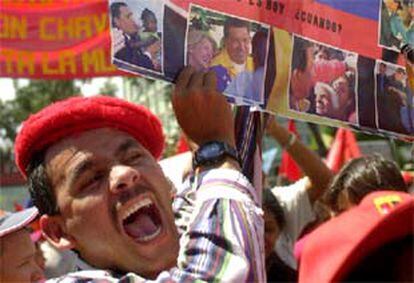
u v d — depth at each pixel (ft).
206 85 6.10
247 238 5.57
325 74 7.14
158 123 6.21
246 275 5.42
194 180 6.19
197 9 6.23
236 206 5.70
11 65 12.70
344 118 7.26
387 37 7.61
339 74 7.25
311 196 12.71
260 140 7.04
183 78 6.10
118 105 5.89
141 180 5.72
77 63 12.84
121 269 5.72
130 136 5.96
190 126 6.14
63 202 5.74
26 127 5.89
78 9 12.80
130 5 5.85
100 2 12.80
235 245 5.50
